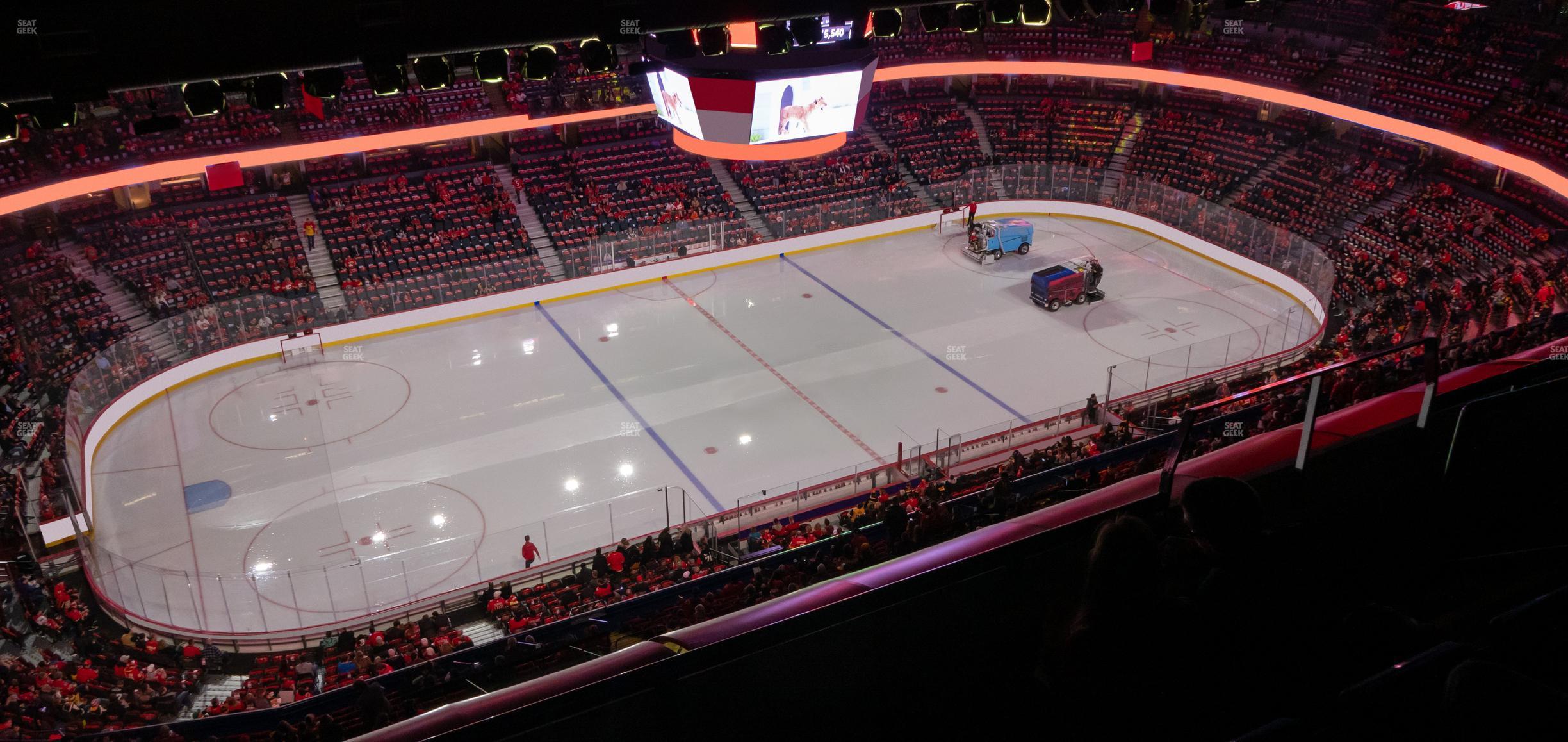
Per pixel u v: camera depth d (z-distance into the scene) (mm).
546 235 43469
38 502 26453
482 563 25562
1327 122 47312
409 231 41500
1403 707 3188
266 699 19297
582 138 48656
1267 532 4254
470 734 3887
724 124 24875
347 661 21703
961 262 44281
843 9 15156
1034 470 25328
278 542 26562
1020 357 35781
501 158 47281
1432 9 46812
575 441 31047
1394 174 43250
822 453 30422
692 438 31172
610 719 4051
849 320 38875
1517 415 5340
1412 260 38000
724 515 26953
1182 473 5535
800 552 20281
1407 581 4883
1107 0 17531
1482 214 38906
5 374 30891
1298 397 13531
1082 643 3475
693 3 13359
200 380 34750
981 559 4695
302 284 38281
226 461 30125
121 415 32219
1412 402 6273
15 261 35375
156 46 10672
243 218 40812
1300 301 39062
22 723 17672
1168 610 3479
